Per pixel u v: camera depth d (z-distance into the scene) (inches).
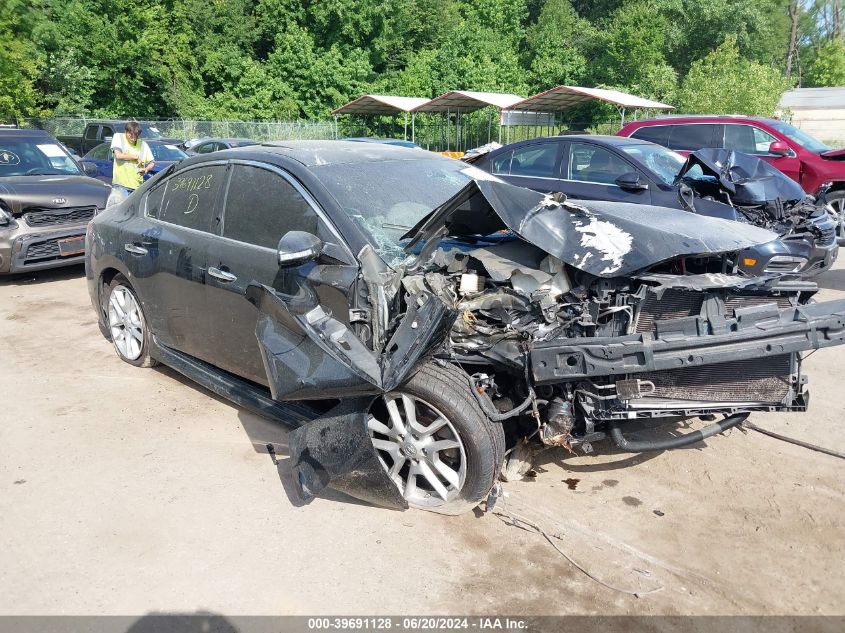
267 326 133.8
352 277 129.3
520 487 140.2
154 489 140.4
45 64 1082.1
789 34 2364.7
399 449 129.3
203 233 165.6
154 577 114.2
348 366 117.0
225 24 1401.3
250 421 171.3
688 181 273.6
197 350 171.5
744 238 136.1
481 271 131.6
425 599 108.6
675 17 1771.7
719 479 142.7
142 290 184.7
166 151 620.4
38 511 132.8
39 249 300.2
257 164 159.3
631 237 122.9
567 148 313.4
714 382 122.9
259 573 115.0
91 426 167.9
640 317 123.0
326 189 144.8
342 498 137.7
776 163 400.2
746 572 114.3
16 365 207.9
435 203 155.7
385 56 1530.5
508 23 1852.9
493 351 123.3
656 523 127.9
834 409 176.2
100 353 218.2
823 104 1159.0
